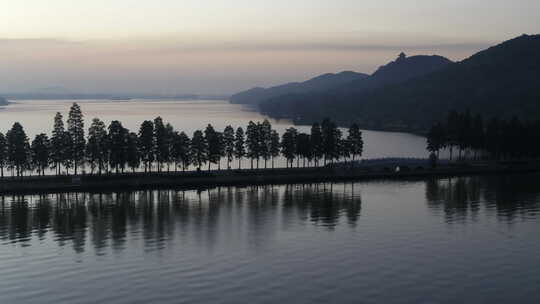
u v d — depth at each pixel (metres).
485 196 152.88
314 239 109.25
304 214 131.50
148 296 80.31
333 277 87.69
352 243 106.19
